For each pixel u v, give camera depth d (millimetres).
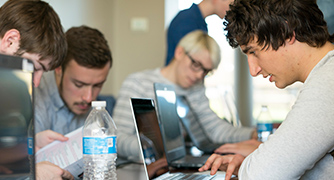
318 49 1270
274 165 1142
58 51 1551
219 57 2729
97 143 1217
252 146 2006
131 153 2172
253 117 5078
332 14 2201
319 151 1115
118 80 4719
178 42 2699
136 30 4672
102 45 2057
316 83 1154
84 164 1422
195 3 2768
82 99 2088
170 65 2695
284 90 4977
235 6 1355
